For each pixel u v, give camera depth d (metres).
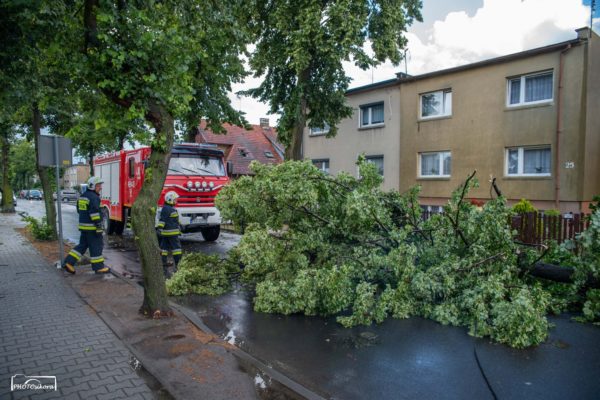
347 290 5.78
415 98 18.41
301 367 4.16
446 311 5.47
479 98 16.27
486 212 6.03
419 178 18.39
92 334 4.70
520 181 15.24
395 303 5.75
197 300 6.62
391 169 19.48
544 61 14.46
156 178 5.50
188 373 3.81
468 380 3.87
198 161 12.17
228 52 7.84
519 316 4.69
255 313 5.96
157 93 4.97
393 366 4.18
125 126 5.20
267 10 15.23
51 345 4.37
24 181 77.50
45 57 5.62
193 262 7.46
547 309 5.98
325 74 15.30
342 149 21.61
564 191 14.11
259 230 6.57
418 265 6.46
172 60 5.13
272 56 15.64
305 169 6.56
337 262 6.41
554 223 8.70
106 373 3.74
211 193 12.07
